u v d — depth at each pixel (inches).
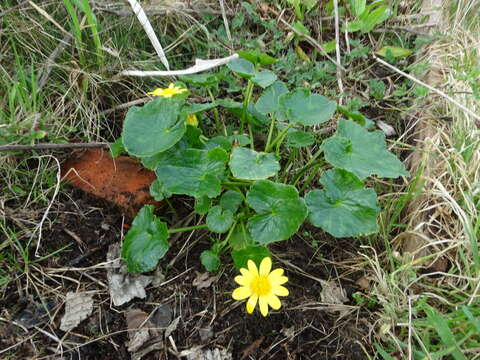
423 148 12.3
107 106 12.9
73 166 11.4
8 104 11.6
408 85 14.3
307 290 10.1
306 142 10.6
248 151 9.6
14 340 8.9
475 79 13.9
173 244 10.7
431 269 10.1
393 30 15.6
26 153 11.1
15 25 12.2
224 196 9.9
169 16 14.2
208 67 11.9
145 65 13.1
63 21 12.9
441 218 10.8
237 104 11.4
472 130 12.1
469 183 11.1
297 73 13.9
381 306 9.8
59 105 11.9
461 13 16.3
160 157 9.9
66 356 8.8
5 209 10.4
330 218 9.3
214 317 9.6
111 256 10.4
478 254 9.8
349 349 9.2
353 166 9.5
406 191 11.5
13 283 9.7
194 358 9.0
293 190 9.0
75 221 10.8
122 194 10.9
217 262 9.4
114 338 9.2
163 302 9.8
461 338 8.6
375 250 10.6
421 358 8.5
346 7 15.8
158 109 10.1
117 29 13.4
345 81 14.4
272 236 9.0
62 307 9.5
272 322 9.5
